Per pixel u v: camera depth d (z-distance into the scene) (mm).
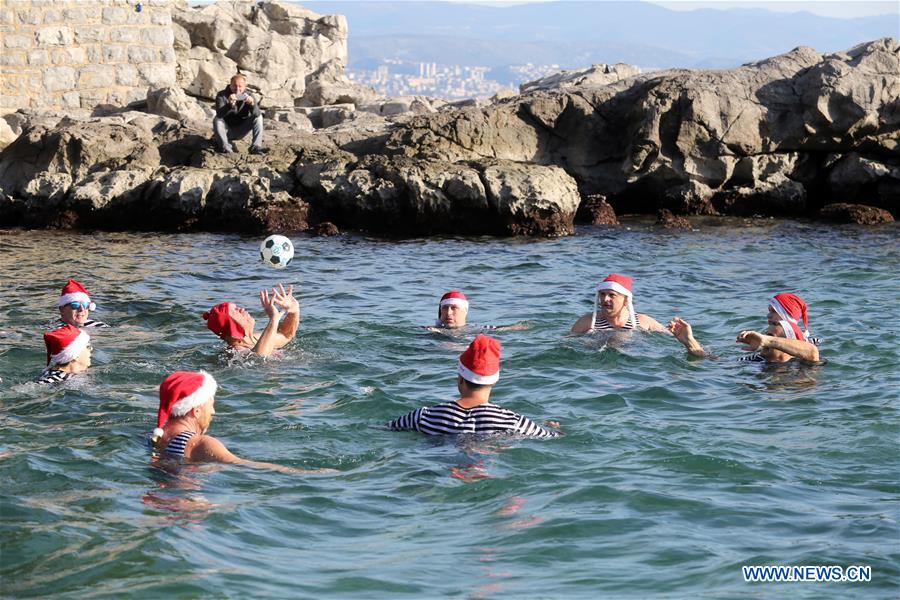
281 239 16203
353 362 11961
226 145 27406
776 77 27906
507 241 24094
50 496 7434
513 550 6578
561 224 24922
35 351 12547
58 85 32188
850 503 7441
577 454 8562
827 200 27953
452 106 35344
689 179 27625
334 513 7254
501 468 8180
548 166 26672
